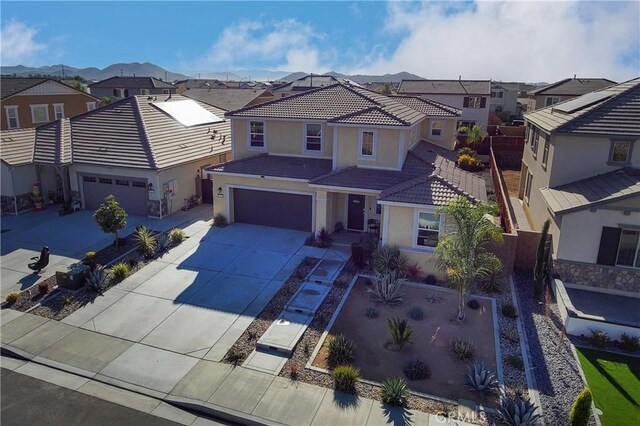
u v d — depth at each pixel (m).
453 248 15.35
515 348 14.38
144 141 26.88
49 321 16.06
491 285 17.94
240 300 17.28
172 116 31.97
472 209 15.13
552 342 14.73
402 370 13.32
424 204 18.72
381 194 19.81
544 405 11.89
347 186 21.39
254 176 23.77
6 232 23.86
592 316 14.92
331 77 71.19
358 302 17.22
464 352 13.80
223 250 21.73
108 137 27.88
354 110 24.25
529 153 28.16
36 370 13.56
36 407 12.09
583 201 17.39
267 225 24.98
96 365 13.70
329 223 23.17
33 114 41.28
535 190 24.83
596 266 17.59
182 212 27.14
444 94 55.69
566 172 20.28
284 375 13.14
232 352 14.06
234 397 12.28
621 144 19.20
